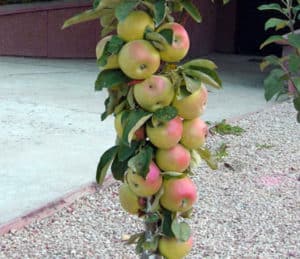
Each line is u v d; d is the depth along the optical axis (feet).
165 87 5.81
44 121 20.93
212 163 6.75
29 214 12.44
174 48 5.80
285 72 5.91
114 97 6.21
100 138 18.74
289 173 16.14
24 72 32.65
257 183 15.26
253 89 29.73
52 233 11.95
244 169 16.34
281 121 22.44
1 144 17.83
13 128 19.79
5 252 11.03
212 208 13.48
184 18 6.35
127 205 6.41
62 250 11.18
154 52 5.74
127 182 6.20
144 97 5.80
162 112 5.83
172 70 6.00
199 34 43.47
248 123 21.99
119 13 5.62
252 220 12.86
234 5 44.60
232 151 17.98
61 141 18.28
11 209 12.65
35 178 14.74
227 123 21.38
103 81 5.97
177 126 5.94
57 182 14.44
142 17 5.75
